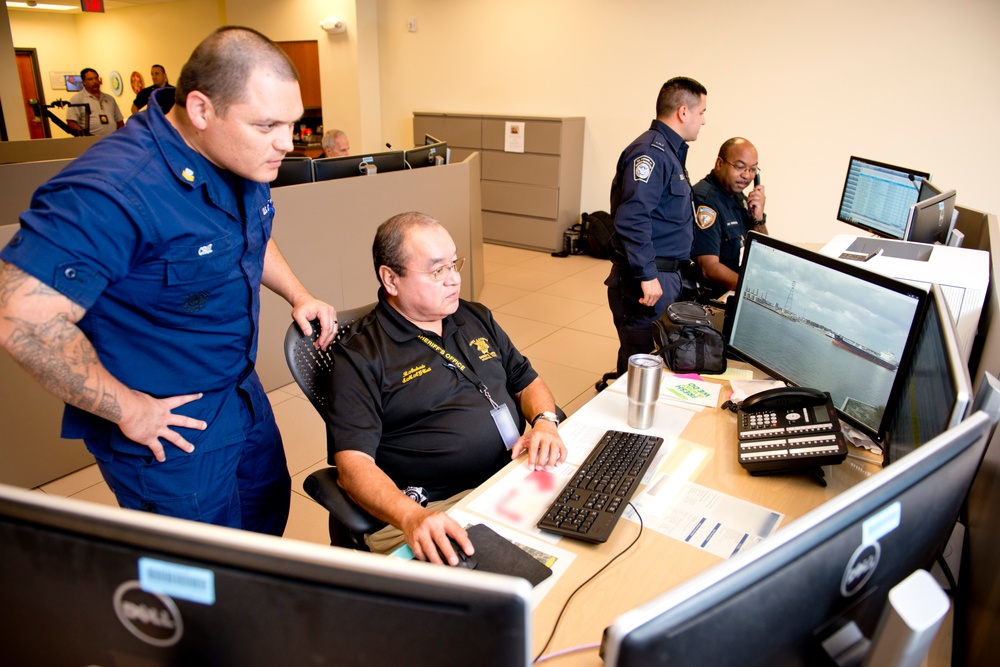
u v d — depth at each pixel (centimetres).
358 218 344
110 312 122
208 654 57
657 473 137
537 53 620
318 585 53
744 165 296
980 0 423
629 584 105
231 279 135
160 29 999
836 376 149
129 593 56
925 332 122
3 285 104
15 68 655
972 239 274
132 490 134
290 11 754
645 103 575
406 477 159
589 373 357
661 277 276
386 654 54
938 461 72
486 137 634
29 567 58
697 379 183
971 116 445
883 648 62
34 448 243
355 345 153
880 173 319
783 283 164
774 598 59
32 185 330
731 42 517
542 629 95
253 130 118
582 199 640
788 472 136
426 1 673
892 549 70
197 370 136
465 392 158
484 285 523
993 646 82
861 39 466
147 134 119
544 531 118
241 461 159
